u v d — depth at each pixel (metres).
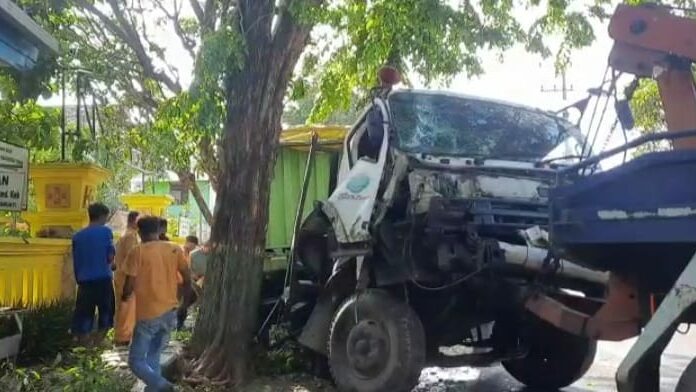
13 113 11.96
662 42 5.76
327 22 8.35
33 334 8.87
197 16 10.96
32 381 7.30
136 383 7.87
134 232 10.20
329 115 12.16
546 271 6.60
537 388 8.57
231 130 8.45
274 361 8.90
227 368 8.15
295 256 8.77
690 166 4.94
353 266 8.02
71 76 11.98
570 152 7.82
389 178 7.42
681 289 4.74
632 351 4.93
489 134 7.82
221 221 8.48
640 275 5.69
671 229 5.03
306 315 8.85
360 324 7.40
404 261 7.13
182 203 29.06
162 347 7.30
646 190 5.15
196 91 7.97
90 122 12.72
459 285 7.09
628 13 5.92
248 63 8.35
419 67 9.14
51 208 11.65
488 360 7.91
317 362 8.74
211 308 8.41
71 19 12.21
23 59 6.82
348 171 8.31
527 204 7.13
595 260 5.66
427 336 7.56
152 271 7.11
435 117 7.75
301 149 10.34
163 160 12.18
